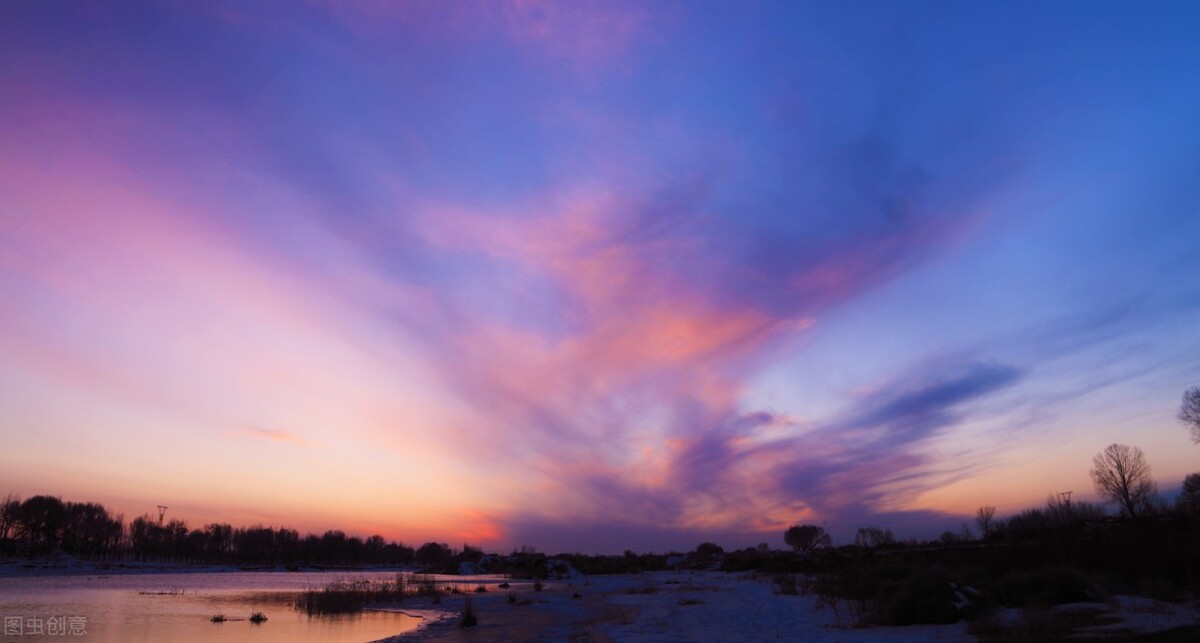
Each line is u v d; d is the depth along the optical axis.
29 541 125.38
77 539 133.88
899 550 49.38
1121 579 23.14
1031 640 14.38
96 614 32.19
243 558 168.50
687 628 21.73
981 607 19.12
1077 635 14.54
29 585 59.06
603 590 51.16
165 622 29.28
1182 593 20.12
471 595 47.41
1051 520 47.72
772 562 70.12
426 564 187.25
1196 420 47.53
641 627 22.81
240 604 39.53
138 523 151.62
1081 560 25.70
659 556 122.38
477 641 21.83
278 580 81.44
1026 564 27.14
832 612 23.44
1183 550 23.00
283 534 175.62
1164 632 13.82
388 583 54.06
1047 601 19.88
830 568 48.81
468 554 137.25
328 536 182.25
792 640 17.78
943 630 17.36
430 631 25.11
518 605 37.94
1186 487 50.75
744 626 21.55
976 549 32.78
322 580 81.88
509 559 114.31
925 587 19.62
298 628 27.62
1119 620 16.08
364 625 28.75
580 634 22.47
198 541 163.38
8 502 124.62
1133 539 24.58
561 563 92.19
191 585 64.94
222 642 23.02
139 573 104.75
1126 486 55.47
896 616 19.42
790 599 29.80
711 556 110.69
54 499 129.12
